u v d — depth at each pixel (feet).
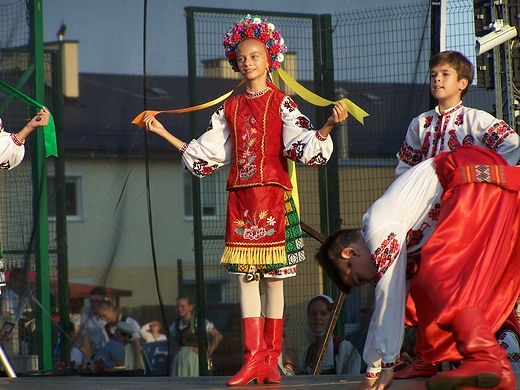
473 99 69.72
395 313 32.71
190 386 42.86
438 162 35.24
